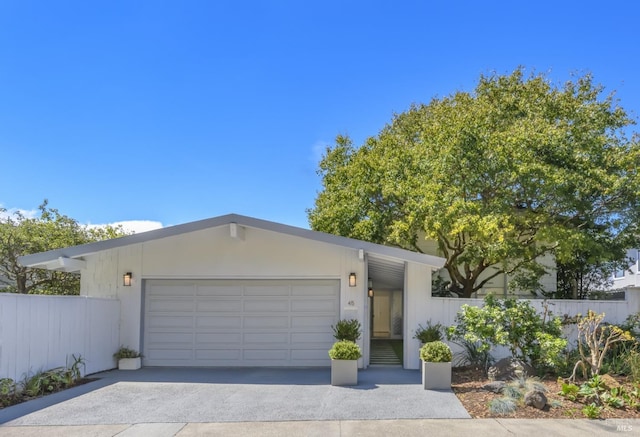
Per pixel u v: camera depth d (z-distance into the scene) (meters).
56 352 9.16
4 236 15.76
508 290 17.42
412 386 8.92
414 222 13.85
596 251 12.79
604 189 12.07
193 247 11.90
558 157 12.43
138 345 11.67
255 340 11.72
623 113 13.45
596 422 6.37
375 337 20.67
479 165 12.94
